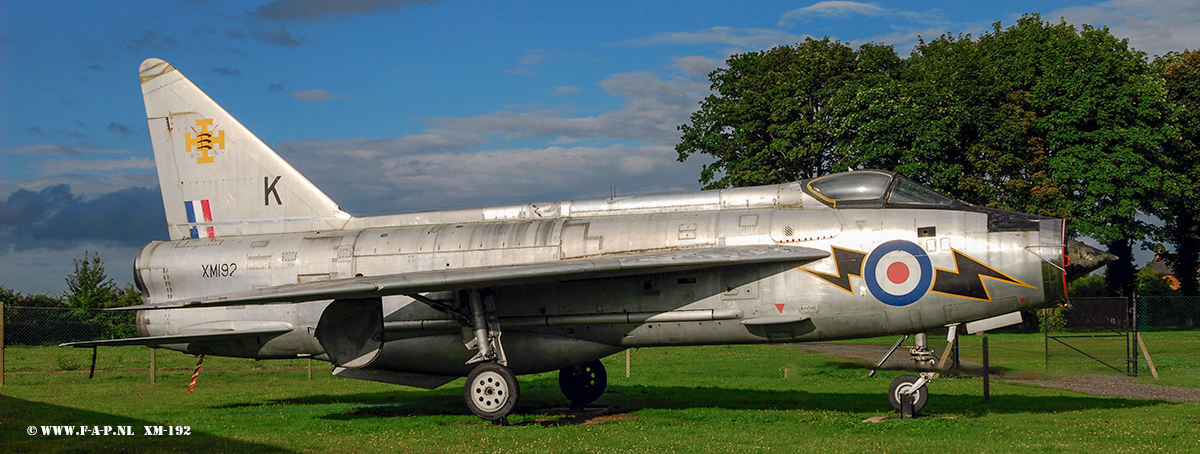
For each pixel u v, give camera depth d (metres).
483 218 13.31
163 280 13.95
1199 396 14.25
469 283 10.83
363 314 11.86
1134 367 18.67
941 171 30.33
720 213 12.16
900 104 30.56
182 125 14.79
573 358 12.27
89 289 34.34
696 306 11.60
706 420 11.37
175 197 14.73
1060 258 10.74
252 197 14.42
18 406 13.45
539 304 12.15
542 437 9.96
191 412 12.89
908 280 11.03
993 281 10.84
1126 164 31.92
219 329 13.43
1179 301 33.69
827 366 20.66
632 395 14.80
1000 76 34.72
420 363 12.70
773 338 11.66
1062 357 22.94
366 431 10.66
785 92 35.25
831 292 11.21
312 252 13.30
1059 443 9.02
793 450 8.77
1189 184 35.66
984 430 9.98
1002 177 32.22
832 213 11.67
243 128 14.58
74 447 9.37
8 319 26.81
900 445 8.99
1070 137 32.69
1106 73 32.72
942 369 18.84
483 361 11.41
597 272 10.97
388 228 13.67
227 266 13.58
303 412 12.87
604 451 8.91
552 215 12.99
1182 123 39.22
